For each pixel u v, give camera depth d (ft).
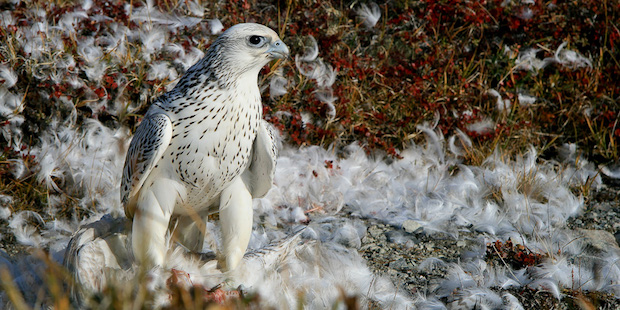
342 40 42.63
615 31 44.21
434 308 25.46
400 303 25.58
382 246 31.65
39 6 38.34
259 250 27.14
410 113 40.22
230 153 22.97
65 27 37.55
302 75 40.22
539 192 36.91
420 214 34.78
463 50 43.24
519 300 26.50
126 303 19.01
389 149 38.93
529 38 43.73
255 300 20.56
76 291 22.40
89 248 23.48
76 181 33.60
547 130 42.55
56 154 33.78
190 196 23.93
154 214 23.44
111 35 38.14
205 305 20.24
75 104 35.63
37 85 35.01
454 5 42.91
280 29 41.70
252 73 22.88
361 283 26.91
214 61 22.39
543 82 43.68
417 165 38.86
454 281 27.35
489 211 34.71
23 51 35.78
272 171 24.41
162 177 23.27
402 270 29.35
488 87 41.88
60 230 31.27
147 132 22.54
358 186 37.11
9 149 33.65
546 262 28.68
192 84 22.62
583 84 42.75
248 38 22.17
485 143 40.37
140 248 23.54
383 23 42.96
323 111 39.24
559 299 26.13
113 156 34.86
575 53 43.32
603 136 41.27
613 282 27.58
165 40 38.50
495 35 43.93
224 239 24.80
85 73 36.40
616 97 42.70
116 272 22.97
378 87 41.24
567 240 31.81
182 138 22.57
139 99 36.73
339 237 31.76
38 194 32.91
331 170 37.09
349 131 40.06
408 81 41.45
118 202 33.14
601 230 33.58
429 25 42.98
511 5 44.32
